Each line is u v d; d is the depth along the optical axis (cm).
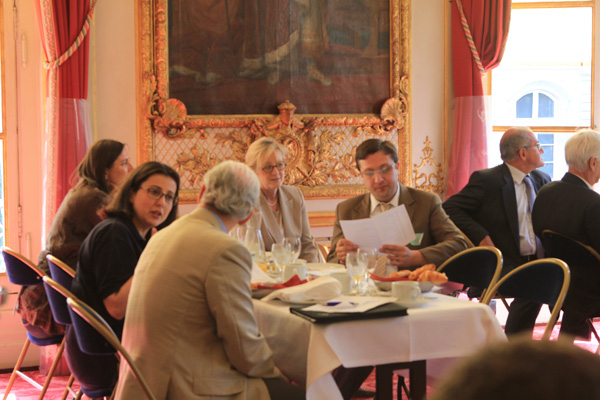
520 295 271
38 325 302
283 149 365
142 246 240
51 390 392
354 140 504
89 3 431
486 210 414
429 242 329
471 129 509
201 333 192
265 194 363
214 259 191
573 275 341
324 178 496
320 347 195
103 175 316
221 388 190
